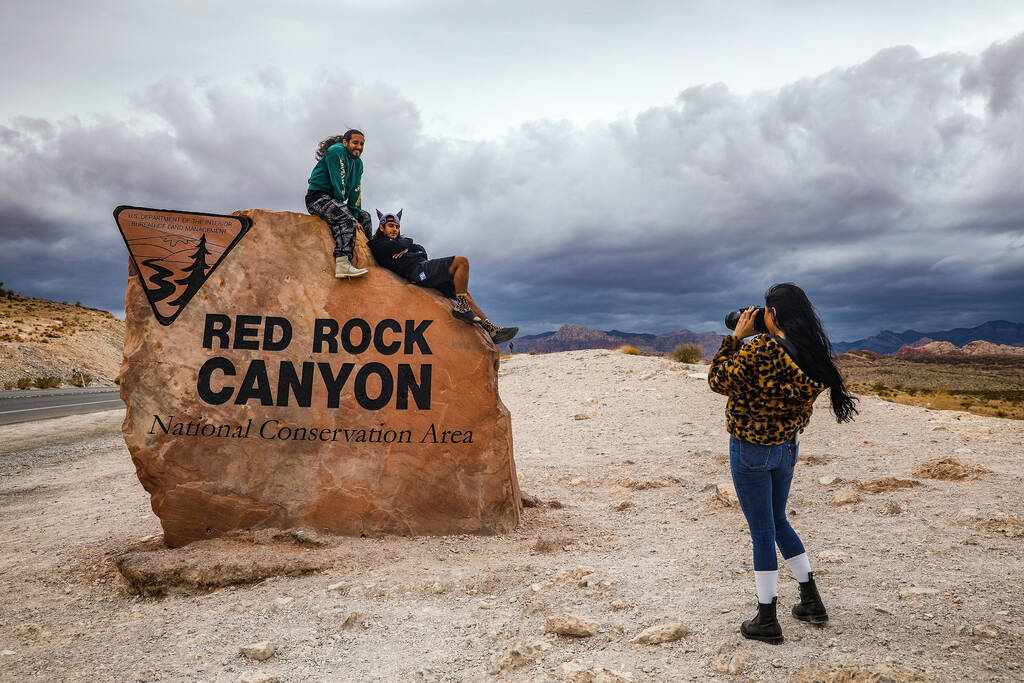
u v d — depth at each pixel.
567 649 3.59
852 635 3.39
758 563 3.44
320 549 5.91
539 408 16.28
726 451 10.03
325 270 6.78
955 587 3.96
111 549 6.59
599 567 5.16
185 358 6.42
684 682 3.04
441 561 5.67
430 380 6.67
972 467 7.27
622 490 8.37
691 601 4.16
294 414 6.48
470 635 4.00
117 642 4.22
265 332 6.57
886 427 11.17
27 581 5.80
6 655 4.13
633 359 22.22
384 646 3.92
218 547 5.93
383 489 6.45
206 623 4.46
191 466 6.27
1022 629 3.29
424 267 6.91
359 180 7.04
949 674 2.86
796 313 3.52
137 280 6.48
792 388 3.39
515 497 6.98
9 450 14.95
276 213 6.82
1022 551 4.61
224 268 6.63
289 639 4.09
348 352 6.65
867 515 6.01
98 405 26.39
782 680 2.95
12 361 44.25
